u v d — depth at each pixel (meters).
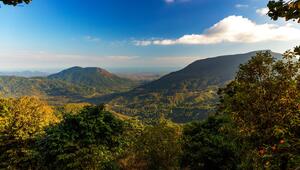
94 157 30.61
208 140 29.92
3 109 38.12
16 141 36.53
